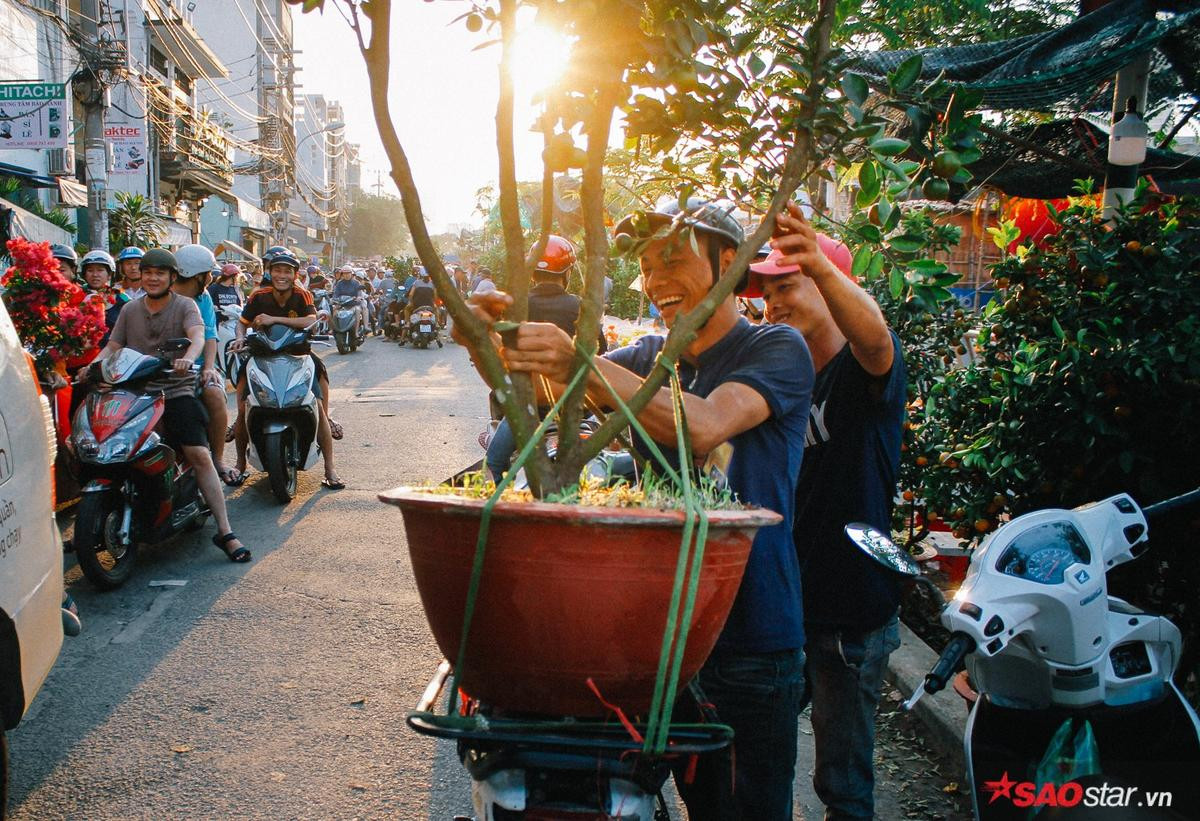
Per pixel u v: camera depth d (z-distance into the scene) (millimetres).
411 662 4391
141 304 6055
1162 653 2572
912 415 4703
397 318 22297
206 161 31203
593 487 1815
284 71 48938
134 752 3539
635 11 1676
